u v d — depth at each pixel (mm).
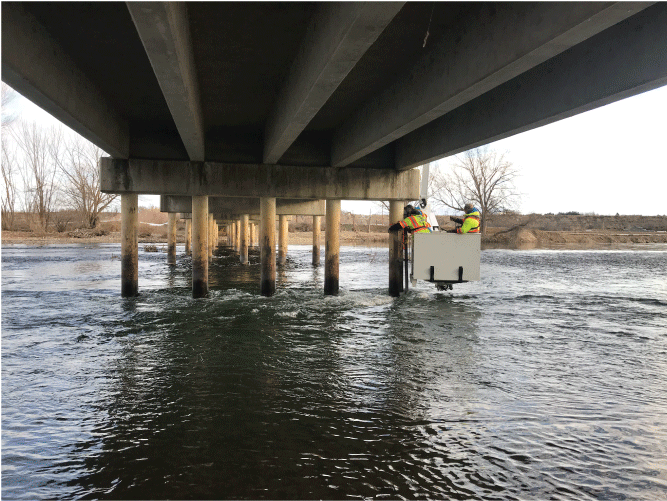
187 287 18953
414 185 16344
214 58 9281
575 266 30109
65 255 35906
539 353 9594
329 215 17125
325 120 14094
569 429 5973
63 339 10461
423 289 18703
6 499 4426
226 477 4832
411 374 8172
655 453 5359
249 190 15406
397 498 4488
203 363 8734
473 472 4945
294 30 8062
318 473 4914
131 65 9484
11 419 6254
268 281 16859
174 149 15016
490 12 6695
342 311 13922
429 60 8688
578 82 7887
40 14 7289
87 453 5336
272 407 6668
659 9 6359
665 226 83875
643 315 13711
